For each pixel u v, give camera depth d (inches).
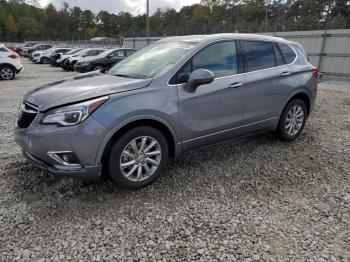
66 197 136.8
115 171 134.0
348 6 2116.1
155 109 136.9
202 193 142.8
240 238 112.3
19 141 135.5
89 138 123.3
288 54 197.0
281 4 2512.3
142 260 101.6
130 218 123.4
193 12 3117.6
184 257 102.9
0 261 100.0
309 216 126.0
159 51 168.7
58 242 109.3
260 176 159.9
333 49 589.9
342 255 104.0
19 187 144.3
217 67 161.2
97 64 644.7
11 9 3769.7
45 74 712.4
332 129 237.1
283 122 195.8
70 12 4313.5
